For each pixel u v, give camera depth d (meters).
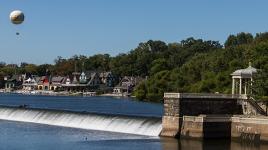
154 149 112.50
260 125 123.44
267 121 122.31
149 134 133.88
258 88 146.50
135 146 115.88
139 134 135.00
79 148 112.94
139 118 140.25
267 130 122.25
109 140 124.00
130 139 125.94
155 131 133.62
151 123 136.25
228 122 128.38
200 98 134.38
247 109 142.50
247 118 125.75
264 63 197.50
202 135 125.56
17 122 160.88
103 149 111.75
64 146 115.44
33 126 150.50
